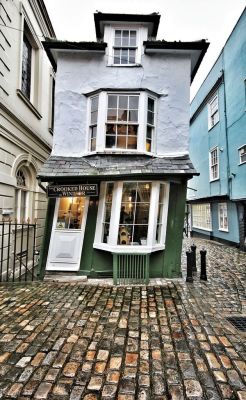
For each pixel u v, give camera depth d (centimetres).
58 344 348
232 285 637
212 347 345
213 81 1572
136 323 416
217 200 1508
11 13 749
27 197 915
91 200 705
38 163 988
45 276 674
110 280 666
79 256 690
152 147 762
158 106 772
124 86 770
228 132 1358
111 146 747
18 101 805
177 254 701
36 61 981
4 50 704
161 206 704
